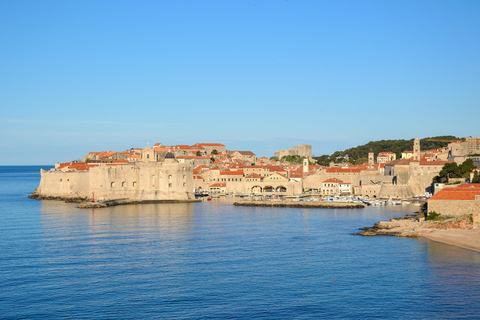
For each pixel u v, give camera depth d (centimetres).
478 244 13475
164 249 13625
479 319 8531
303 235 15750
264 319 8600
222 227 17612
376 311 8894
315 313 8838
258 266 11712
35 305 9250
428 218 16650
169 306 9181
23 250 13475
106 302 9388
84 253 13125
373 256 12525
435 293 9681
